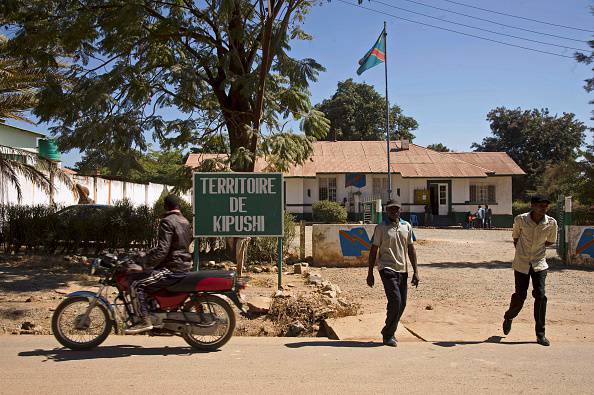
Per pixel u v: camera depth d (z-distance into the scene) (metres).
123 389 4.84
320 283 10.49
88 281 10.62
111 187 23.89
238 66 13.38
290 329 7.48
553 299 9.71
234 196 9.73
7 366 5.59
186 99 13.27
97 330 6.45
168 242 6.08
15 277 10.85
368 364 5.76
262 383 5.05
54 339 6.93
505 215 34.00
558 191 21.17
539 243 6.84
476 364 5.78
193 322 6.16
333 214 30.53
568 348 6.57
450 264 14.23
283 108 13.77
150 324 6.09
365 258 13.41
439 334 7.21
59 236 13.81
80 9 12.33
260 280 10.91
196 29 13.20
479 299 9.55
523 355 6.20
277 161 13.30
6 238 13.88
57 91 12.18
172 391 4.80
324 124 13.59
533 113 48.88
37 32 11.90
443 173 32.91
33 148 23.77
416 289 10.46
